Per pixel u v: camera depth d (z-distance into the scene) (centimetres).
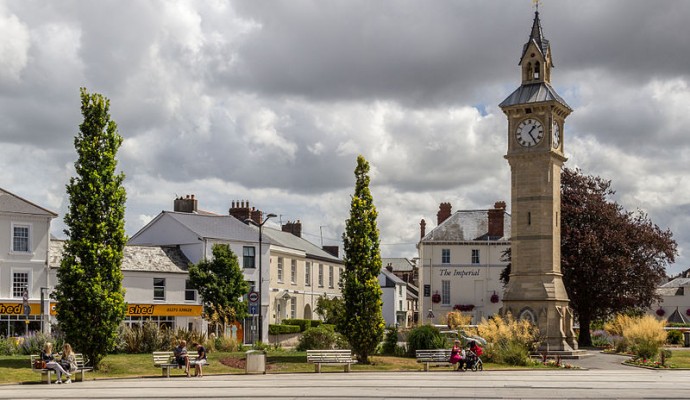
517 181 5366
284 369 3991
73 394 2780
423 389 2919
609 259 5997
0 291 5706
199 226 7112
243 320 6900
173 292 6556
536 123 5334
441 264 9269
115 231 3841
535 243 5266
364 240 4278
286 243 8306
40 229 5919
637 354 4712
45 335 4362
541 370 4044
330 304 7875
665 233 6419
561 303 5262
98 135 3828
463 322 7044
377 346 4619
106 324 3766
